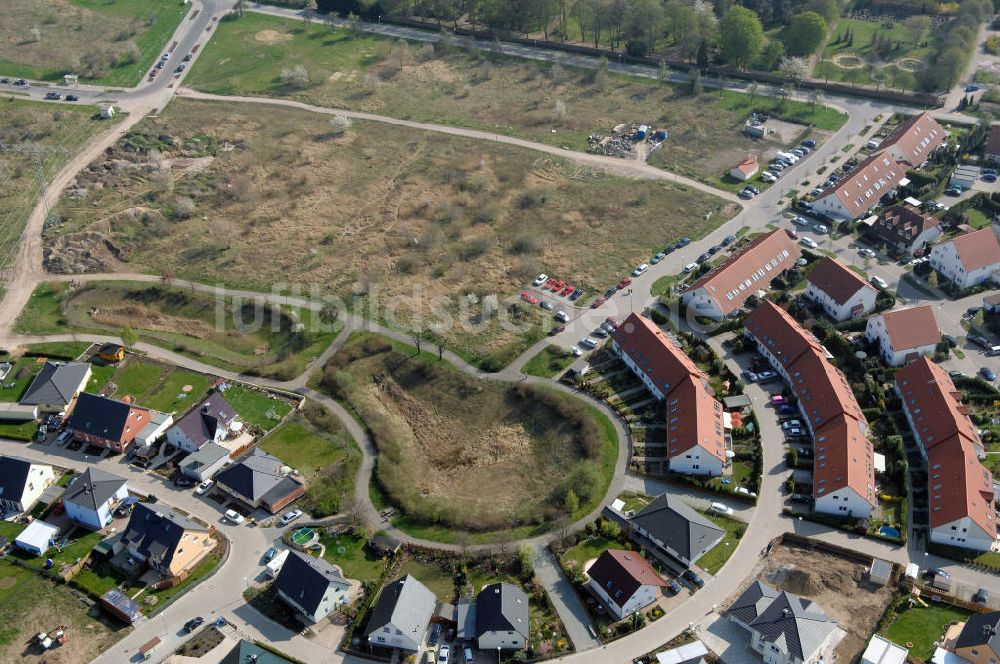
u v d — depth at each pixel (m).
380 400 188.38
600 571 137.25
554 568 143.62
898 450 159.50
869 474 154.88
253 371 192.12
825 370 173.25
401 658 129.12
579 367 187.00
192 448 168.12
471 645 131.25
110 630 135.25
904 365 180.25
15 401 182.62
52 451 170.75
